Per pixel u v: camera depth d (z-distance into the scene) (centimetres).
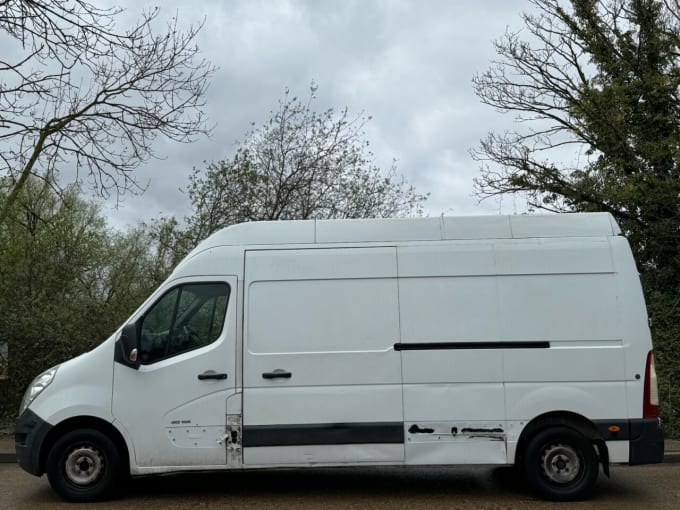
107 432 646
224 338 645
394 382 639
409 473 789
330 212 1634
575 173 1598
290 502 641
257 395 636
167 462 631
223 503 638
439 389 639
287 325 648
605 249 664
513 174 1655
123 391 639
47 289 1377
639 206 1457
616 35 1609
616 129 1493
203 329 652
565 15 1644
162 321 655
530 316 649
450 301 652
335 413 635
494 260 661
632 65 1584
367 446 633
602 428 631
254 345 644
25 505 634
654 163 1492
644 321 648
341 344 645
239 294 655
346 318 649
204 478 759
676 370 1197
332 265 661
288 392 636
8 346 1182
